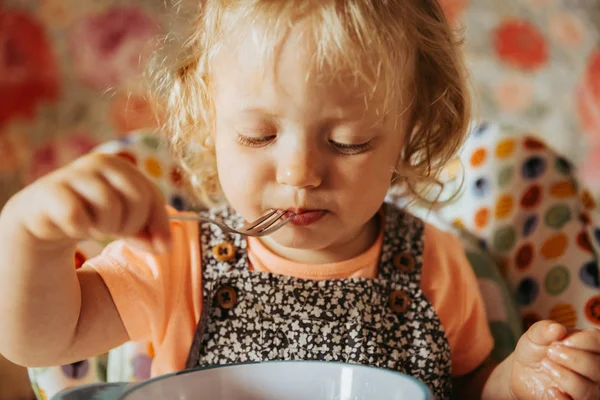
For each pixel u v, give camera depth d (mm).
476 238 1112
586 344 743
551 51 2137
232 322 884
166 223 580
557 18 2191
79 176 565
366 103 771
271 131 772
